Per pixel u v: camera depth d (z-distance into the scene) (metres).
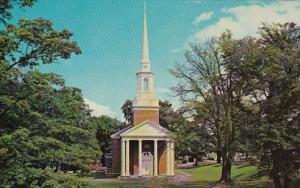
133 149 84.50
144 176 79.25
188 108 54.50
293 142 31.19
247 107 35.34
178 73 55.12
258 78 34.25
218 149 53.47
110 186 60.34
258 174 35.97
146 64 88.00
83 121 46.50
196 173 79.75
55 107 25.84
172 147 81.19
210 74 52.00
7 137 18.78
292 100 32.56
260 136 31.95
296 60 32.47
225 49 41.94
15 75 20.00
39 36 19.81
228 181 52.91
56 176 21.16
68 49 20.20
